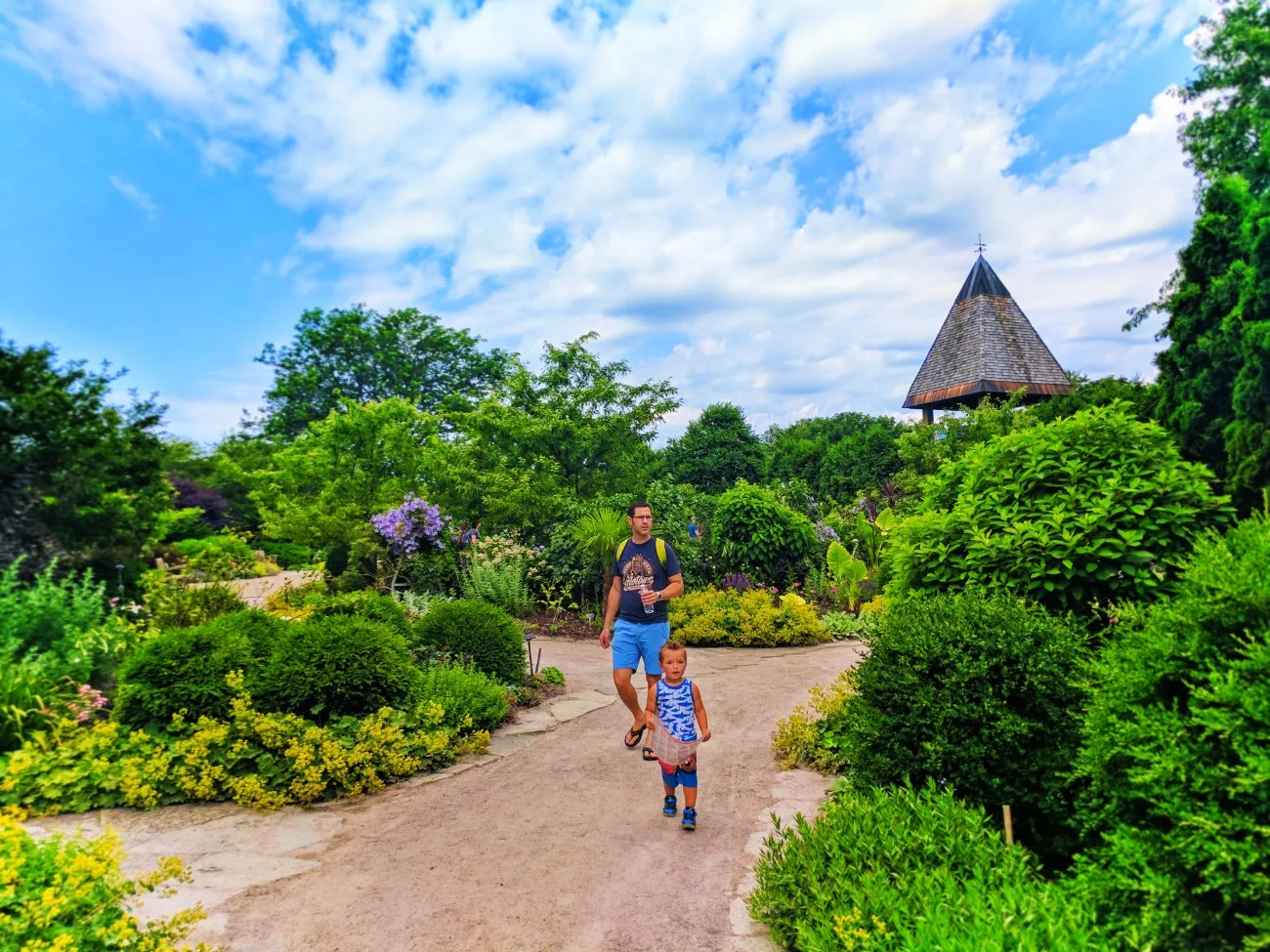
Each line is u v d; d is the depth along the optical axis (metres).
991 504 5.08
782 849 3.65
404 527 12.95
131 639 7.18
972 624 4.06
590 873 3.86
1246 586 2.54
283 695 5.49
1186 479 4.63
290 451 19.88
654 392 16.25
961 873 3.13
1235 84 20.23
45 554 8.25
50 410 8.23
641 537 5.73
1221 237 13.02
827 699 6.01
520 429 15.44
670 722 4.46
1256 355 11.59
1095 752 2.85
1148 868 2.46
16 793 4.65
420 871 3.88
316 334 40.97
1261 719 2.25
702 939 3.22
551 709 7.24
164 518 10.45
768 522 13.97
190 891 3.61
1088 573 4.52
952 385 31.22
